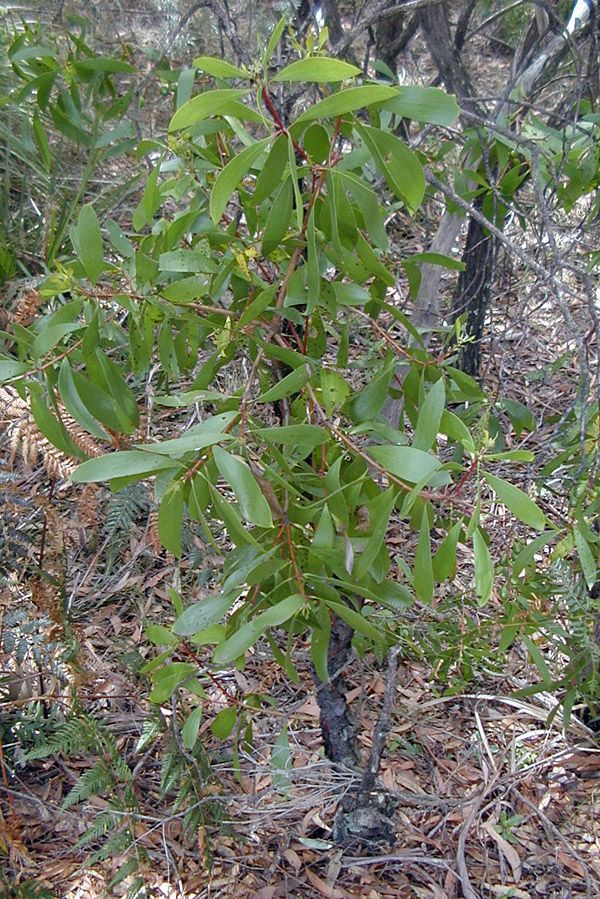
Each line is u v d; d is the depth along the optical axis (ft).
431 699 7.15
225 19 4.80
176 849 5.60
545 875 5.62
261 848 5.68
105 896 5.20
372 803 5.71
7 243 8.98
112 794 5.45
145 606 7.55
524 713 7.00
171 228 3.87
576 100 5.20
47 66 5.69
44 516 6.45
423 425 3.34
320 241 3.84
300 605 3.42
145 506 6.42
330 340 7.30
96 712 6.63
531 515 3.07
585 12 7.09
